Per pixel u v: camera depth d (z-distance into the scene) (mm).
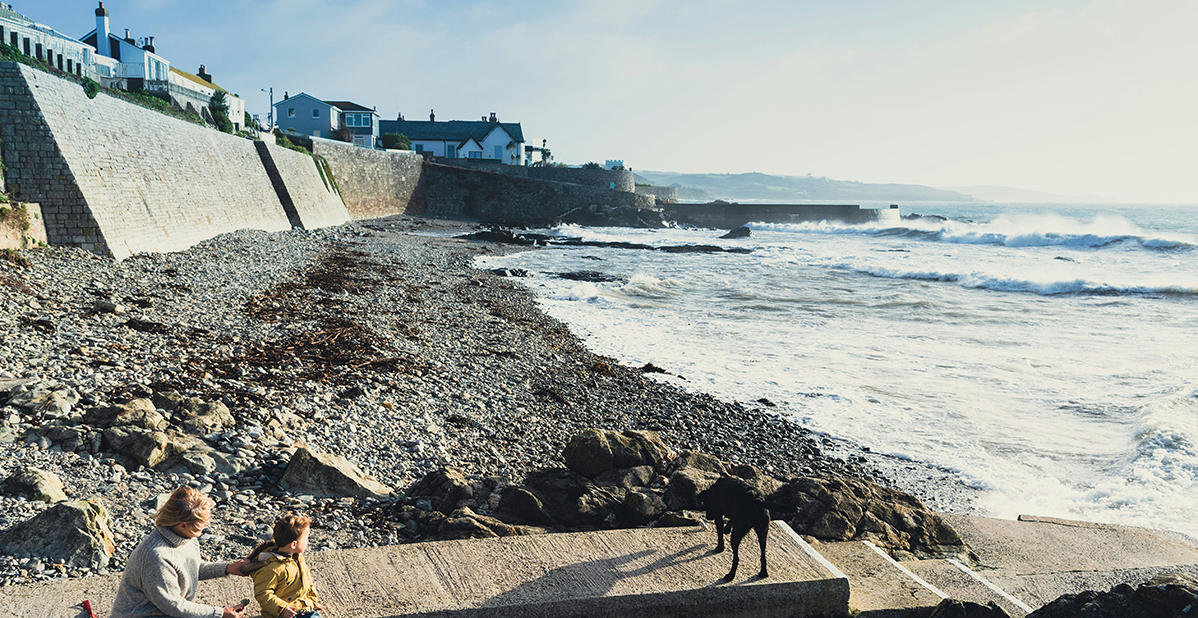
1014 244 67250
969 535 9586
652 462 10047
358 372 15500
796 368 20703
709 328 26422
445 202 89812
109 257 24531
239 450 9562
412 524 8336
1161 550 9297
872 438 15180
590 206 91438
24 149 23672
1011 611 6926
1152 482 12719
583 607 5605
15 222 22203
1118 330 26844
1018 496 12414
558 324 26188
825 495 9148
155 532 4023
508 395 16000
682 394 17828
